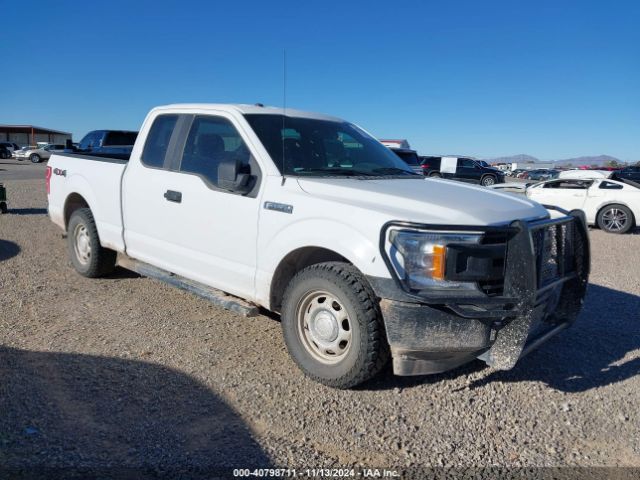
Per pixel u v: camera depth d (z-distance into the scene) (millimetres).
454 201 3906
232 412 3588
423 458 3201
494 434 3490
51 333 4801
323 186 4117
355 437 3377
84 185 6246
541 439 3459
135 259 5777
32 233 9789
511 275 3543
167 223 5094
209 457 3096
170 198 5027
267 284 4250
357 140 5336
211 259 4703
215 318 5316
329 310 3912
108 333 4848
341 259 4047
